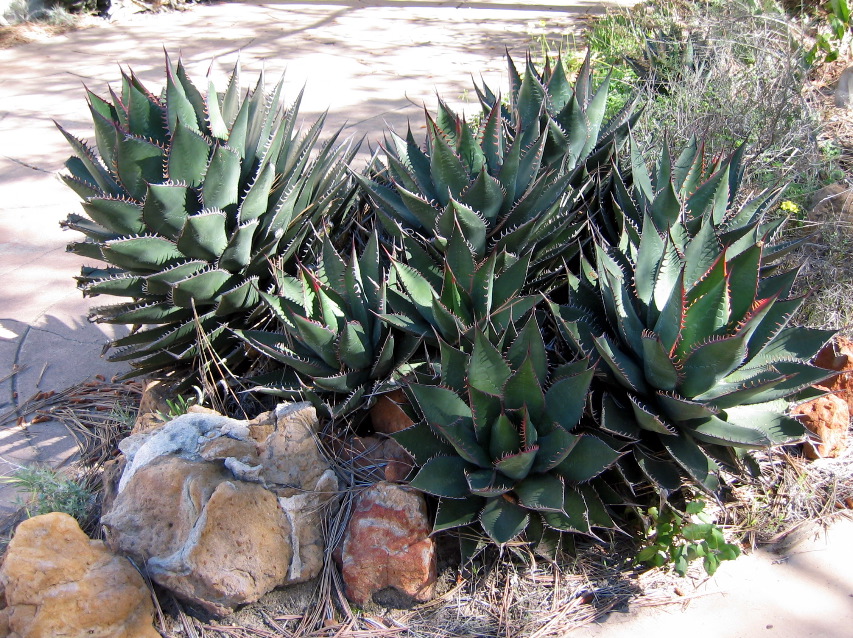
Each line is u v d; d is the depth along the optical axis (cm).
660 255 286
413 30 880
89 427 358
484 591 268
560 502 242
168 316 325
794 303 264
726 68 500
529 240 319
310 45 841
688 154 357
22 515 307
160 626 263
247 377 322
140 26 948
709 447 272
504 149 348
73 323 434
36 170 604
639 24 715
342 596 266
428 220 318
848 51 582
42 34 919
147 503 271
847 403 324
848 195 403
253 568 260
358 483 286
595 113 361
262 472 275
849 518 293
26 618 244
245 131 328
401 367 295
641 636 254
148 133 329
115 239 324
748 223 325
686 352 265
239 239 310
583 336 285
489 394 252
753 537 286
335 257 307
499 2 987
